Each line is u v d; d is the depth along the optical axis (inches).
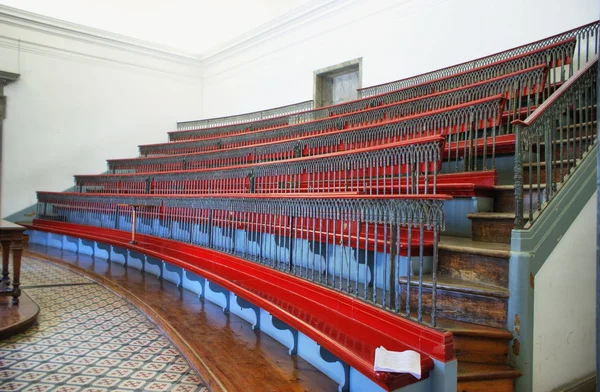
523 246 56.4
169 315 88.0
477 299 57.9
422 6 155.6
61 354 72.6
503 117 101.3
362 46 177.3
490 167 92.3
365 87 175.6
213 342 72.8
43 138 210.7
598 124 55.2
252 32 226.2
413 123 101.0
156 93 252.1
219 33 267.1
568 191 67.5
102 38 228.8
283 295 72.3
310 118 189.0
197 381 63.1
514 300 55.5
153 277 124.9
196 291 106.7
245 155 158.4
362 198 59.3
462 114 90.4
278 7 230.4
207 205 108.2
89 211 168.6
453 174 85.1
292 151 137.9
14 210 201.0
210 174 136.1
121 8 245.4
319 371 61.7
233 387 55.8
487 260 60.2
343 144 118.4
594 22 102.7
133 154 243.8
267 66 225.3
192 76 266.4
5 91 198.7
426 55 153.9
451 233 80.2
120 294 111.4
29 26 205.3
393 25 165.6
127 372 65.8
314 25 199.0
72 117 220.7
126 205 137.6
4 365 67.7
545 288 59.5
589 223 70.3
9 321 82.7
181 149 222.8
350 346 50.3
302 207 73.0
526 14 127.2
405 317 52.8
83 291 115.6
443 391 46.4
